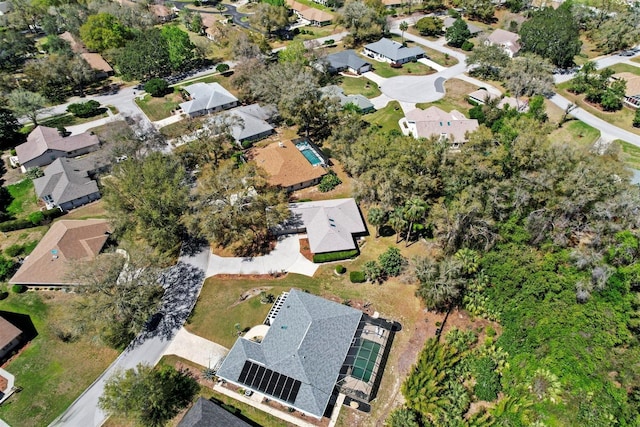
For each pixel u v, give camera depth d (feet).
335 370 162.09
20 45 424.05
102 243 223.10
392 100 365.40
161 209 216.13
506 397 156.46
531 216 201.77
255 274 210.79
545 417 147.33
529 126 249.96
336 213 229.86
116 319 177.27
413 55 431.43
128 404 146.51
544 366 159.33
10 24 488.85
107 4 506.89
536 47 400.67
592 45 461.37
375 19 459.32
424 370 160.15
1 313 195.83
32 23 513.45
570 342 160.56
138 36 412.57
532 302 175.01
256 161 269.85
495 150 228.43
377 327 179.11
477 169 219.41
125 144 273.33
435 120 309.83
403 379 166.50
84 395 164.86
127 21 479.41
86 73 367.04
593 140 306.96
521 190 210.38
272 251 221.87
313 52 402.93
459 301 192.65
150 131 292.81
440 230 207.72
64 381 169.48
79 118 344.69
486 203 208.85
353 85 389.39
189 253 223.51
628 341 160.25
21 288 204.85
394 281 204.74
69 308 177.58
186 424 144.56
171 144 300.20
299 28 525.34
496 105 332.19
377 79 401.49
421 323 186.60
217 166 277.44
